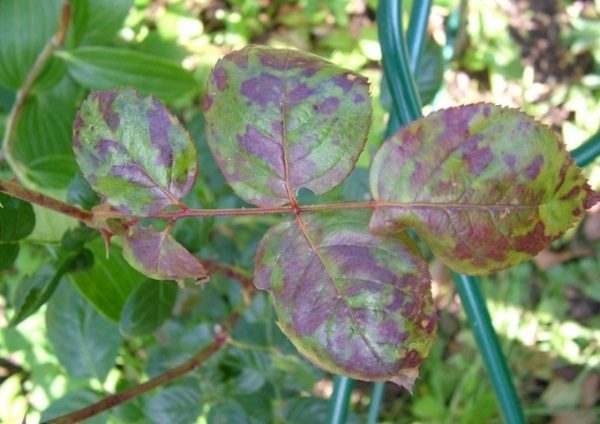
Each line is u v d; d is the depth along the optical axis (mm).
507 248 163
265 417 362
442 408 702
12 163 378
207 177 410
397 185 163
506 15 874
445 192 161
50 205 209
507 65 852
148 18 814
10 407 647
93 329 372
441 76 380
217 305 407
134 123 185
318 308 167
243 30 842
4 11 394
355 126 169
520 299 754
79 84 440
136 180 188
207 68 793
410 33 312
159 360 386
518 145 156
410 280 165
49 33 401
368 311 164
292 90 169
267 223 470
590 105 842
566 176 159
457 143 157
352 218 170
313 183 174
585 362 741
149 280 324
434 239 164
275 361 367
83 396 363
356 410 696
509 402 307
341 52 844
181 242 308
